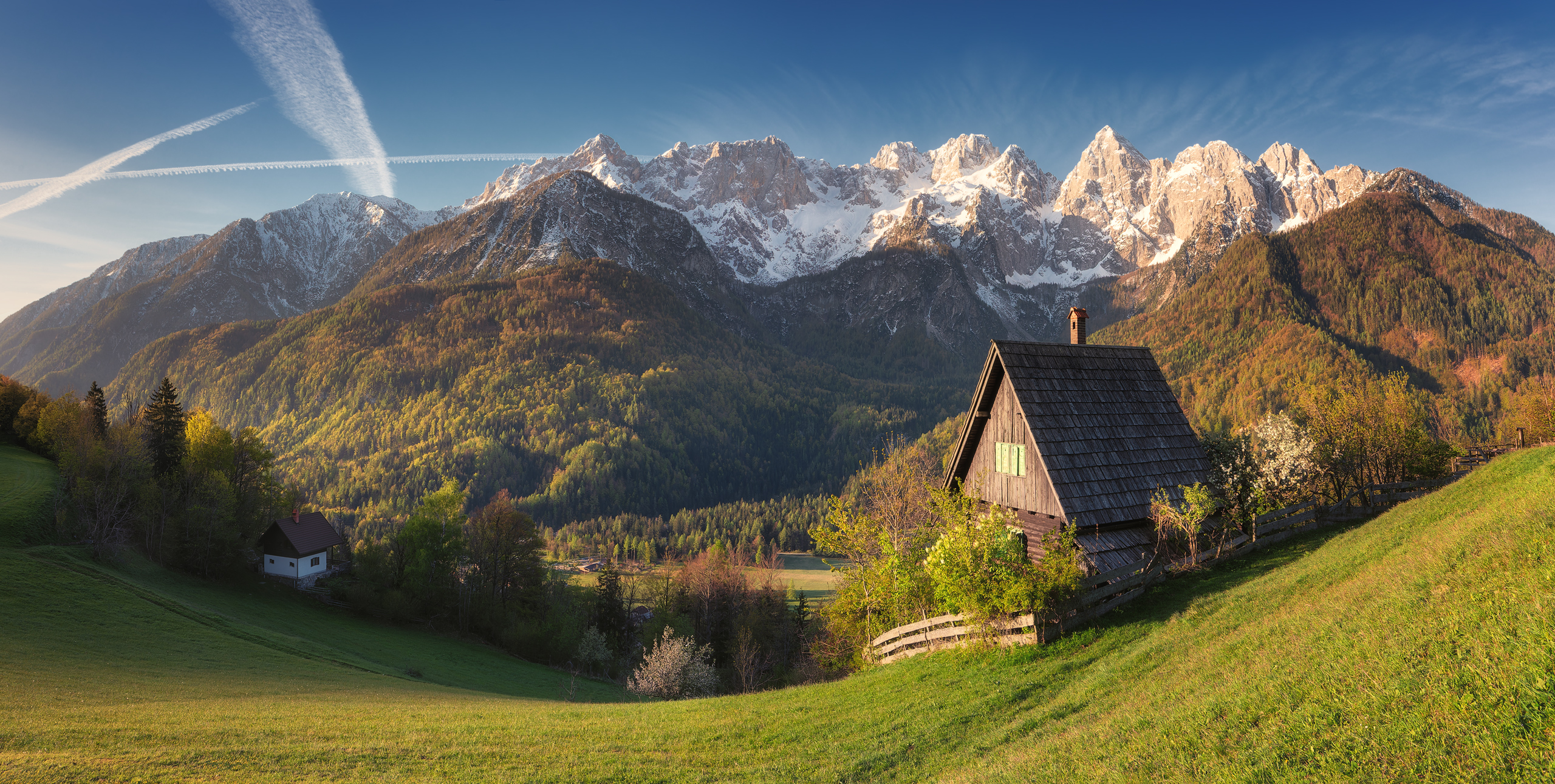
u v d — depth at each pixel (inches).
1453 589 442.3
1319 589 613.9
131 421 3041.3
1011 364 1055.0
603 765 603.8
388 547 3149.6
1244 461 1175.0
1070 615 773.3
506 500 3270.2
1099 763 415.5
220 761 622.5
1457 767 290.4
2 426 3358.8
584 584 5103.3
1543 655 324.2
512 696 1806.1
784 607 3452.3
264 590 2696.9
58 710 834.8
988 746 534.3
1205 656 546.9
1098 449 1038.4
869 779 525.0
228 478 3038.9
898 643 968.3
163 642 1502.2
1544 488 551.5
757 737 668.7
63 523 2240.4
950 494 1217.4
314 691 1248.2
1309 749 339.9
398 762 626.2
